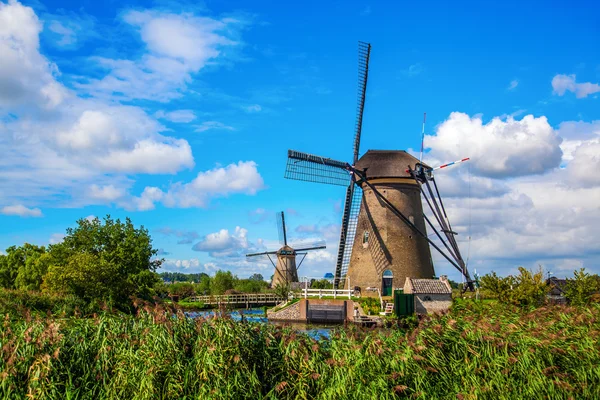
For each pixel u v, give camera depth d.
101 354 15.23
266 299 69.38
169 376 14.20
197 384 14.16
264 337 15.80
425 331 16.88
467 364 15.67
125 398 14.27
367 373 14.87
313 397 14.62
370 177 52.09
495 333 16.81
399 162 52.09
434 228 53.06
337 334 17.44
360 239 53.28
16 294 29.00
